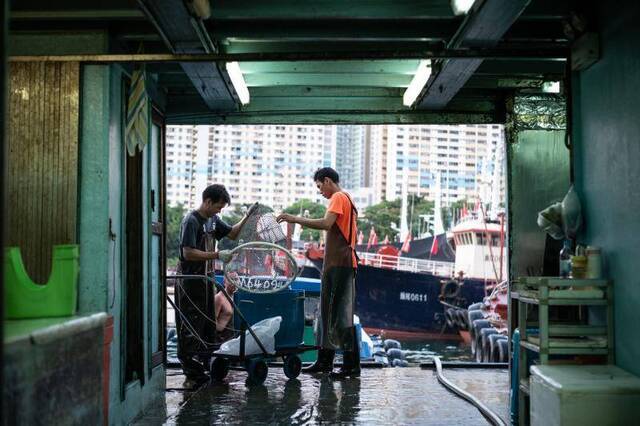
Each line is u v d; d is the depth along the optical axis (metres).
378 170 68.44
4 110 1.87
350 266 6.17
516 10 3.62
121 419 4.46
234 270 5.98
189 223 6.05
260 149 63.53
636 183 3.62
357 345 6.50
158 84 5.91
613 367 3.76
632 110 3.67
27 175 4.20
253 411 5.03
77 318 3.22
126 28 4.38
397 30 4.42
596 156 4.16
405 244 34.91
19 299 3.22
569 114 4.41
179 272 6.16
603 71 4.04
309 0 4.01
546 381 3.48
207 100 5.80
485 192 31.59
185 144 54.50
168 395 5.64
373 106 6.41
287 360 6.29
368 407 5.18
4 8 1.88
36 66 4.23
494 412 4.87
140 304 4.95
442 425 4.66
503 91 6.31
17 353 2.55
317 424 4.67
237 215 42.12
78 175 4.20
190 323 6.12
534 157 6.04
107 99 4.26
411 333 24.84
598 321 4.14
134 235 4.97
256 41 5.02
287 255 6.04
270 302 6.24
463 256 28.19
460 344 24.70
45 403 2.81
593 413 3.27
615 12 3.87
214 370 6.17
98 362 3.47
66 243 4.15
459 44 4.22
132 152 4.49
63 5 4.02
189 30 3.94
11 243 4.16
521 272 5.95
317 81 5.94
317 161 65.75
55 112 4.21
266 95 6.40
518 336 4.39
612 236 3.92
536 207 6.00
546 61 5.55
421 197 52.72
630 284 3.67
